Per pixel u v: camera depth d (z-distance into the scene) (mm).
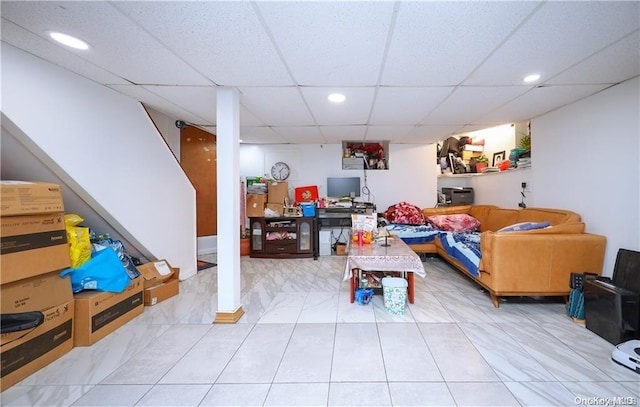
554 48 1841
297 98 2773
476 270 2986
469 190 5367
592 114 2746
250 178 5199
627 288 2248
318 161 5371
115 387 1645
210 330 2332
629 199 2418
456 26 1590
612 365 1812
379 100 2846
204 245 4961
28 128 1890
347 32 1647
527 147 3969
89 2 1381
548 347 2027
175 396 1574
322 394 1582
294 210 4926
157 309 2746
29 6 1406
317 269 4172
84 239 2244
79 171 2242
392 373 1753
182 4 1402
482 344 2074
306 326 2393
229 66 2086
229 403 1521
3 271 1631
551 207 3318
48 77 2006
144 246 2986
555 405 1486
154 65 2070
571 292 2510
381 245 3094
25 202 1728
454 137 5473
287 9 1438
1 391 1599
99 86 2412
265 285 3457
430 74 2229
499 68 2133
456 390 1599
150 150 3043
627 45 1805
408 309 2711
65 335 1979
